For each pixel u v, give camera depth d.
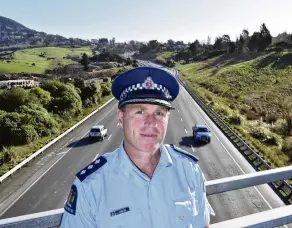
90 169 1.93
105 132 29.59
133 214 1.83
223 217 13.59
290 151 24.33
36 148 25.52
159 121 1.99
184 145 26.84
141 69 2.02
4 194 16.98
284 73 84.94
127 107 2.01
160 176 1.99
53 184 18.14
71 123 35.66
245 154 23.81
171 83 2.08
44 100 38.16
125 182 1.88
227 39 193.75
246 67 100.56
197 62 166.38
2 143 25.81
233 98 65.06
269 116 39.97
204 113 44.34
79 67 129.50
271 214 2.48
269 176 2.66
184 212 1.96
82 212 1.79
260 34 130.38
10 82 73.06
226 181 2.39
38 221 1.89
